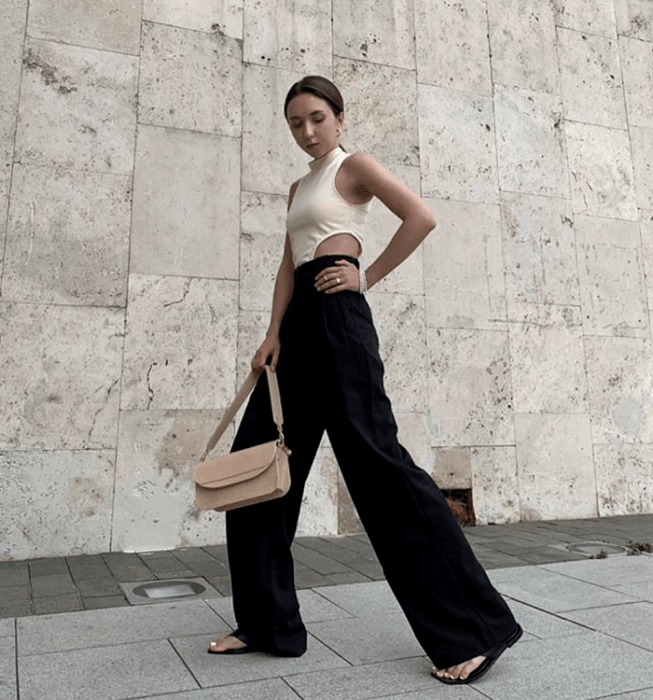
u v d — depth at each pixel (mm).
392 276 4785
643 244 5699
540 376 5082
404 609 1853
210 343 4227
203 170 4426
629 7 6145
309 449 2082
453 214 5062
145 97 4367
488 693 1685
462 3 5469
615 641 2100
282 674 1816
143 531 3885
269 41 4781
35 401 3797
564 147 5582
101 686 1722
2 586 2949
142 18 4461
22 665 1877
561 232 5406
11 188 3957
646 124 5965
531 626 2264
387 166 4938
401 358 4691
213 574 3211
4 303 3826
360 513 1930
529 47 5645
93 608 2564
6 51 4098
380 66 5066
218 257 4348
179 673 1820
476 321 4961
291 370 2035
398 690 1706
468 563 1839
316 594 2736
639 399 5379
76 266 4012
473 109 5309
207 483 1928
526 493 4859
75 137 4152
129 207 4195
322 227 2004
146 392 4027
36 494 3713
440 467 4648
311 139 2074
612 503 5105
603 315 5398
